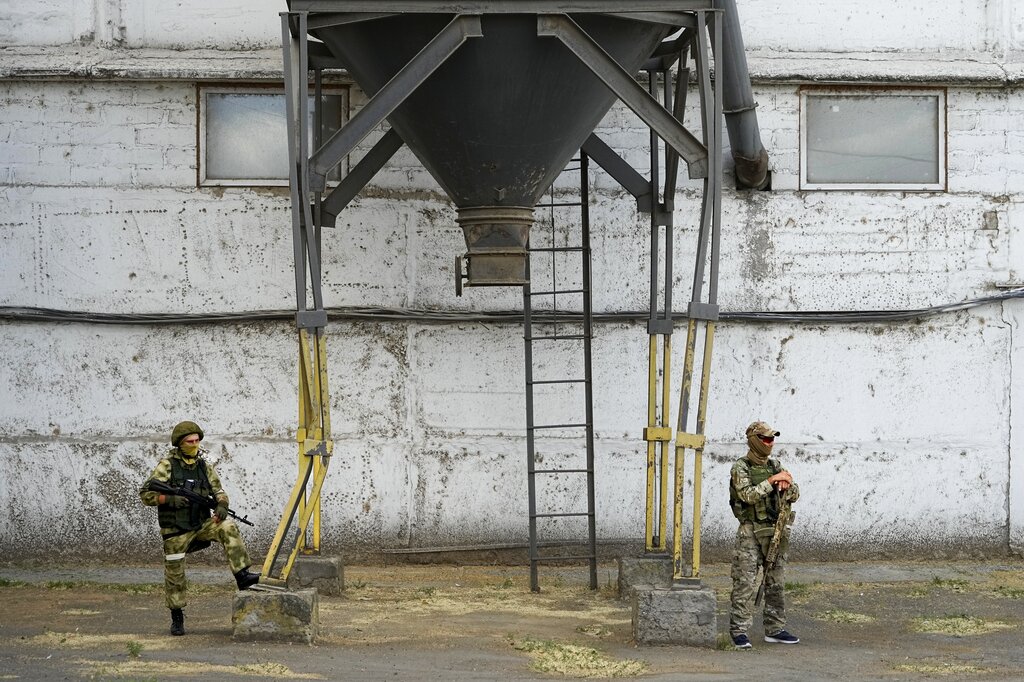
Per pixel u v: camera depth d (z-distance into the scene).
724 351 13.02
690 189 12.97
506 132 9.97
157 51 12.85
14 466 12.62
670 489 12.93
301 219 10.02
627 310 12.91
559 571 12.65
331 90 12.84
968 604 11.24
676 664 8.65
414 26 9.42
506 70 9.59
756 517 9.37
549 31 9.20
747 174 12.81
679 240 12.98
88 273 12.67
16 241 12.64
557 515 11.92
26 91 12.66
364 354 12.80
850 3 13.24
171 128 12.76
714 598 9.23
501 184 10.33
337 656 8.66
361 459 12.78
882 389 13.09
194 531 9.29
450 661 8.62
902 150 13.25
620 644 9.37
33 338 12.66
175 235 12.72
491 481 12.83
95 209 12.68
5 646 8.90
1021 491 13.12
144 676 7.83
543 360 12.86
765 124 13.13
